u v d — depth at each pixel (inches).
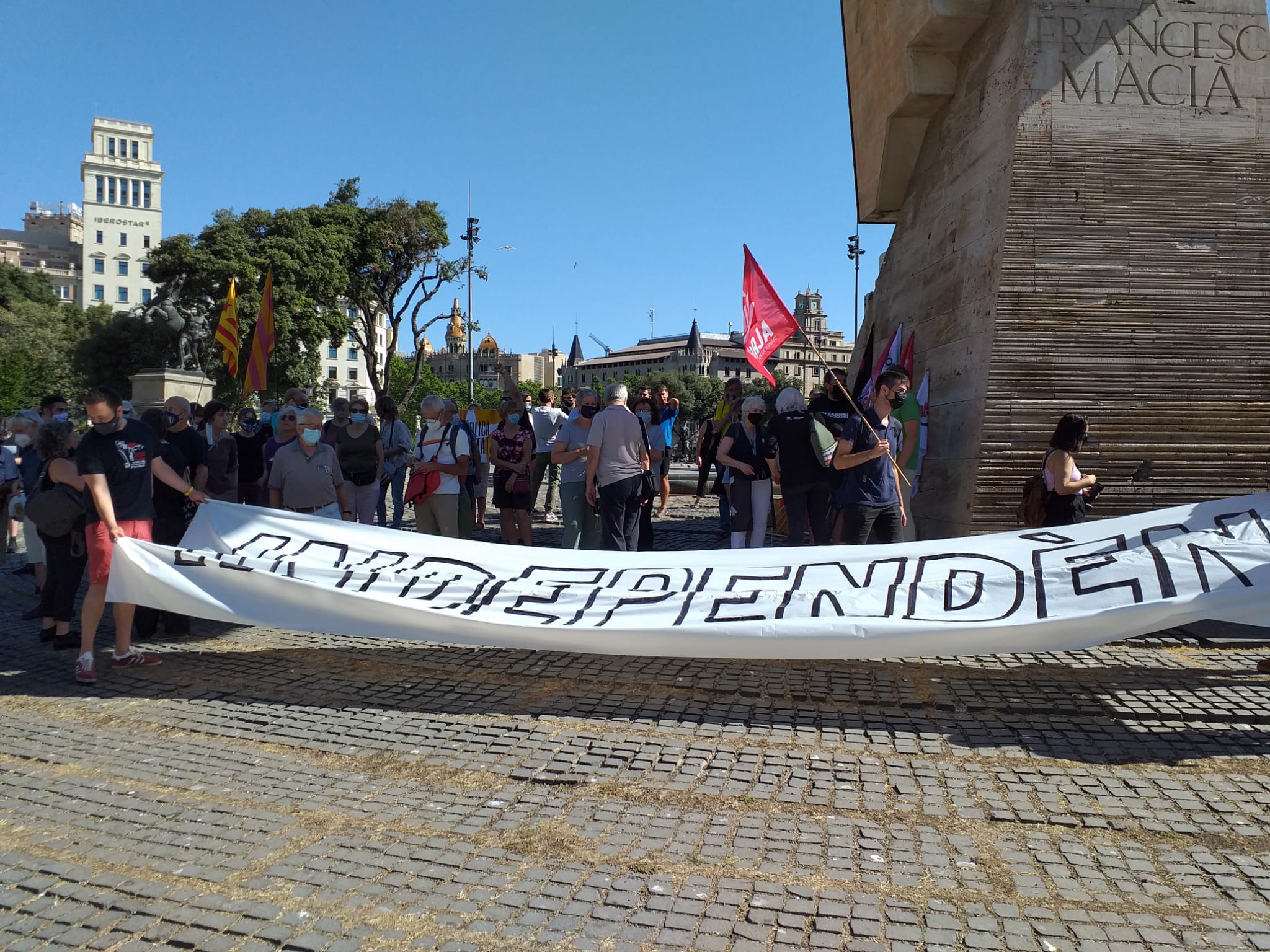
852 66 553.6
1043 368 351.9
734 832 153.4
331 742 195.9
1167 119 358.6
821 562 245.3
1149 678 237.6
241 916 126.9
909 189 493.0
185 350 909.2
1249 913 128.5
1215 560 223.9
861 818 158.7
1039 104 357.7
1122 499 349.1
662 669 249.6
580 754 187.6
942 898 132.5
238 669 252.8
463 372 6953.7
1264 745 192.4
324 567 257.9
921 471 411.8
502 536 438.3
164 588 249.0
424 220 1787.6
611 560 257.0
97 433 252.5
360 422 440.1
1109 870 140.9
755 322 320.2
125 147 5546.3
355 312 1946.4
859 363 580.7
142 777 177.6
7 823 157.3
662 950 119.3
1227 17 364.8
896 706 217.9
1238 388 352.5
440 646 276.2
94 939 121.4
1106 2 362.0
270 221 1707.7
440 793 169.2
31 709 220.8
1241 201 356.8
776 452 362.3
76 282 6314.0
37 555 338.0
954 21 403.9
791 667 251.1
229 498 372.2
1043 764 182.5
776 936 122.4
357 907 129.3
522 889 134.1
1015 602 224.4
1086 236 354.6
